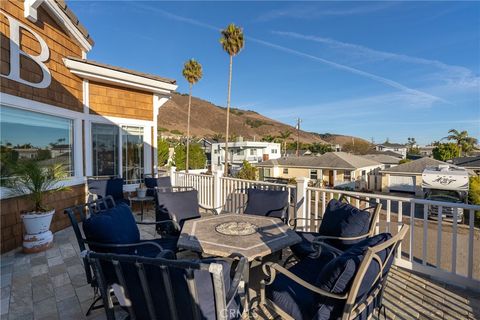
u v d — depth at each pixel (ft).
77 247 12.85
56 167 14.39
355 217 9.19
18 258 11.50
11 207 12.62
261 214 12.66
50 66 15.25
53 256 11.71
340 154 86.17
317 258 8.13
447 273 9.34
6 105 12.71
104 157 19.53
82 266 10.66
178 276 4.22
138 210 21.76
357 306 5.20
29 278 9.62
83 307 7.84
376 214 9.36
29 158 14.05
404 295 8.55
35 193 12.64
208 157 131.64
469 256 8.89
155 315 4.77
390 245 5.33
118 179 18.63
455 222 9.19
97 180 17.67
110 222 7.68
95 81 18.72
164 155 65.31
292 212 15.93
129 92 20.83
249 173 71.41
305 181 13.41
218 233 8.63
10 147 13.00
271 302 5.97
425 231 9.90
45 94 14.83
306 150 158.20
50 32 15.29
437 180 58.70
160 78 20.79
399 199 10.44
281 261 10.97
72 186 16.83
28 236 12.15
